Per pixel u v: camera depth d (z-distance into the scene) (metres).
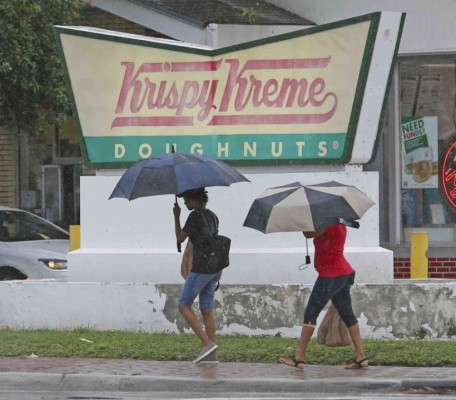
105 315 30.91
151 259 31.41
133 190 25.02
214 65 31.69
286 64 31.16
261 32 42.06
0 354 27.80
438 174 42.81
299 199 24.12
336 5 43.03
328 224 23.81
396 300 29.48
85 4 44.84
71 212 51.62
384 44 30.28
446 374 25.03
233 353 27.14
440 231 42.94
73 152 51.44
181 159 25.47
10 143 51.12
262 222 24.22
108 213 32.03
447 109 42.56
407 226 43.22
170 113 31.95
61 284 31.17
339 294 25.62
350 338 26.27
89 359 27.30
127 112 32.25
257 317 30.08
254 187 31.05
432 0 41.78
